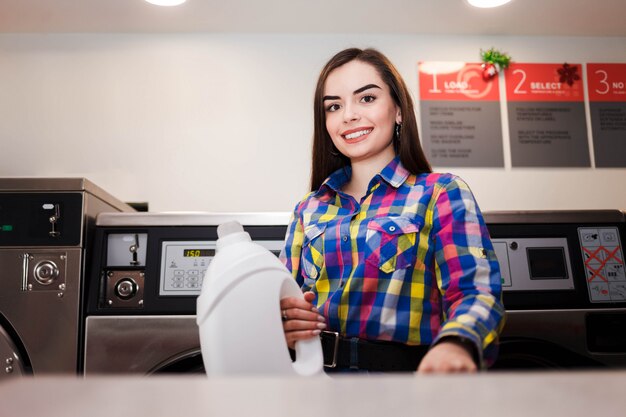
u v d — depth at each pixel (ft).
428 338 3.20
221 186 8.53
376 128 3.76
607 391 0.66
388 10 8.41
